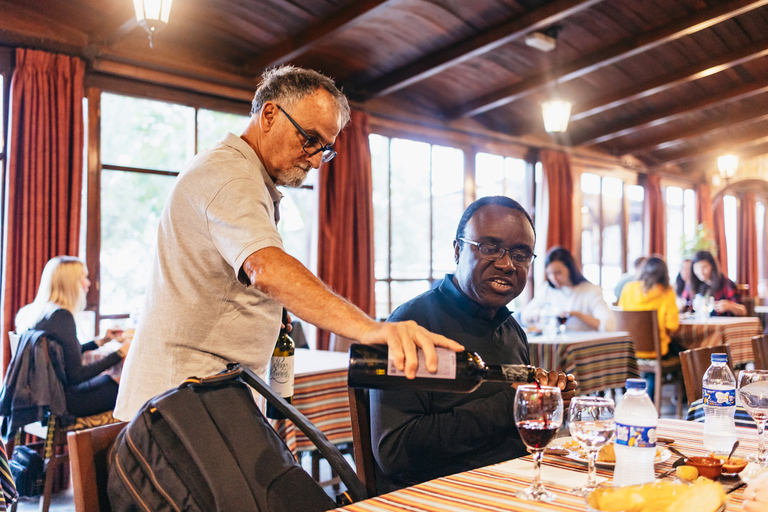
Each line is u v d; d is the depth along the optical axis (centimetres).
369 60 524
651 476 106
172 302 142
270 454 112
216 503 101
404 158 630
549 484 111
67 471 341
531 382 114
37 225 384
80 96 402
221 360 148
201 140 484
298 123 150
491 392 154
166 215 141
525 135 734
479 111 630
